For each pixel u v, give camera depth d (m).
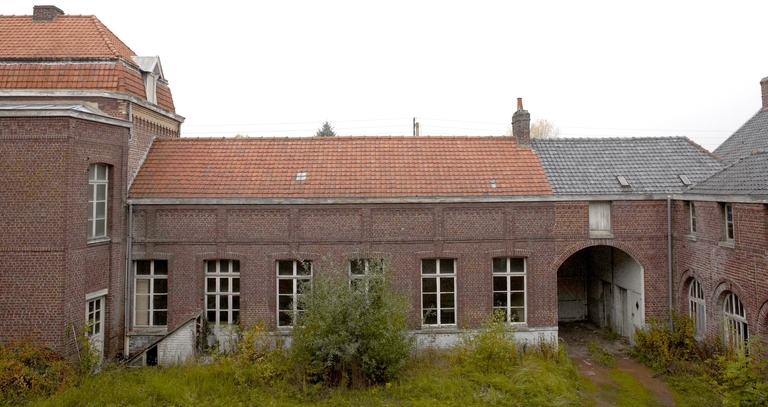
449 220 19.20
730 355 15.59
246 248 18.91
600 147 22.44
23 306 15.51
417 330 18.94
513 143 22.20
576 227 19.47
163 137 22.62
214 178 19.77
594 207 19.84
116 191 18.34
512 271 19.59
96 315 17.64
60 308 15.50
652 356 18.33
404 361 15.74
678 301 19.45
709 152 22.11
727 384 13.23
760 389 12.41
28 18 20.95
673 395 15.63
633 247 19.77
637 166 21.19
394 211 19.11
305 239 18.97
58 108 15.98
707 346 17.25
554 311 19.30
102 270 17.64
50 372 14.50
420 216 19.19
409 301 17.64
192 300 18.86
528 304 19.34
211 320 19.19
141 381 15.57
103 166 17.98
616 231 19.70
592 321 24.83
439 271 19.41
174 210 18.95
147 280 19.28
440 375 15.95
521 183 19.84
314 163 20.69
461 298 19.14
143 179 19.66
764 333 14.80
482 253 19.23
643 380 16.91
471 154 21.44
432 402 14.33
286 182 19.61
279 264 19.22
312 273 19.06
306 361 15.36
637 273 20.28
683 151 22.19
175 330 17.88
